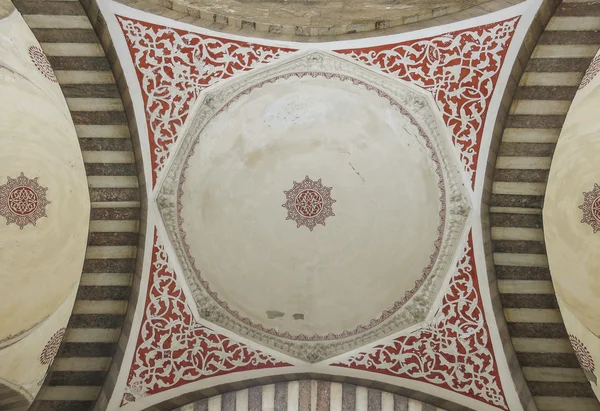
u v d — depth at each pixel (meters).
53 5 6.66
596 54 6.89
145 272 7.55
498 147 7.21
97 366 7.47
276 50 7.11
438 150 7.34
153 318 7.54
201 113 7.34
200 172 7.66
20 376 7.48
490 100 7.03
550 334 7.32
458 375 7.38
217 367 7.64
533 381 7.24
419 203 7.64
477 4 6.73
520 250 7.42
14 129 7.86
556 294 7.57
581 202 7.84
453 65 6.97
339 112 7.63
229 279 7.86
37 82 7.46
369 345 7.64
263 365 7.71
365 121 7.61
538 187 7.28
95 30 6.83
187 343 7.59
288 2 7.12
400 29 6.92
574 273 7.80
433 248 7.55
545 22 6.66
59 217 8.00
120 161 7.48
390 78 7.17
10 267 7.91
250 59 7.15
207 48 7.06
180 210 7.62
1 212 7.96
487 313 7.34
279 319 7.91
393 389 7.55
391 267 7.79
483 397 7.30
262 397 7.65
